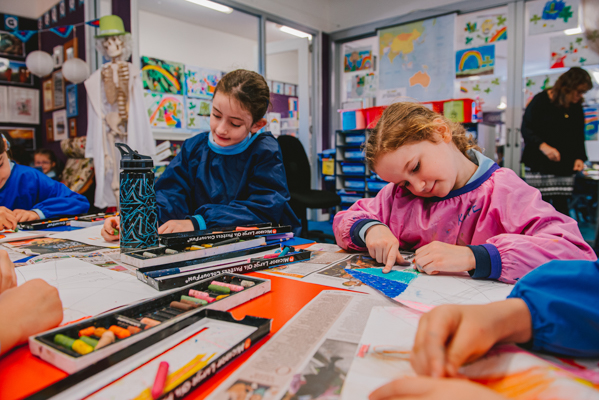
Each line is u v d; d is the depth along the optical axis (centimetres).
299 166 275
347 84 439
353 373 31
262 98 102
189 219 93
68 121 348
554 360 33
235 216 97
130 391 29
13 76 376
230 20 429
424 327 29
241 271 63
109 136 266
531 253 57
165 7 384
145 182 70
